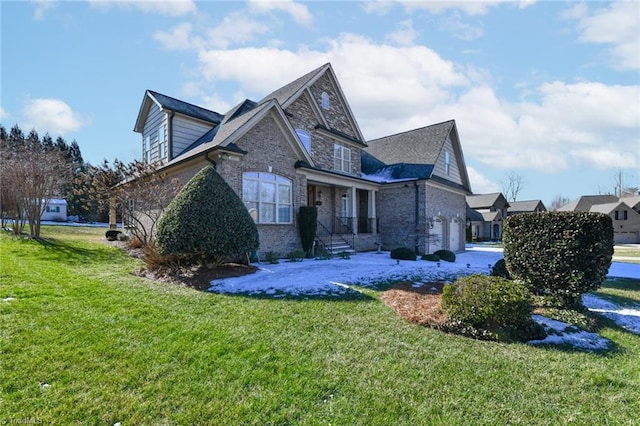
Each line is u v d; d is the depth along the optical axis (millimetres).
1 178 15836
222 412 2879
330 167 17828
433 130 20562
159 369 3559
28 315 4898
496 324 4875
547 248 6363
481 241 41188
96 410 2844
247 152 11211
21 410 2803
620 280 10508
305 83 16422
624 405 3197
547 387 3479
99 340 4199
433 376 3623
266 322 5148
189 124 14742
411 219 17734
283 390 3248
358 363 3867
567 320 5625
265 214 12141
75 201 33625
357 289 7379
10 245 12031
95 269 9094
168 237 8172
